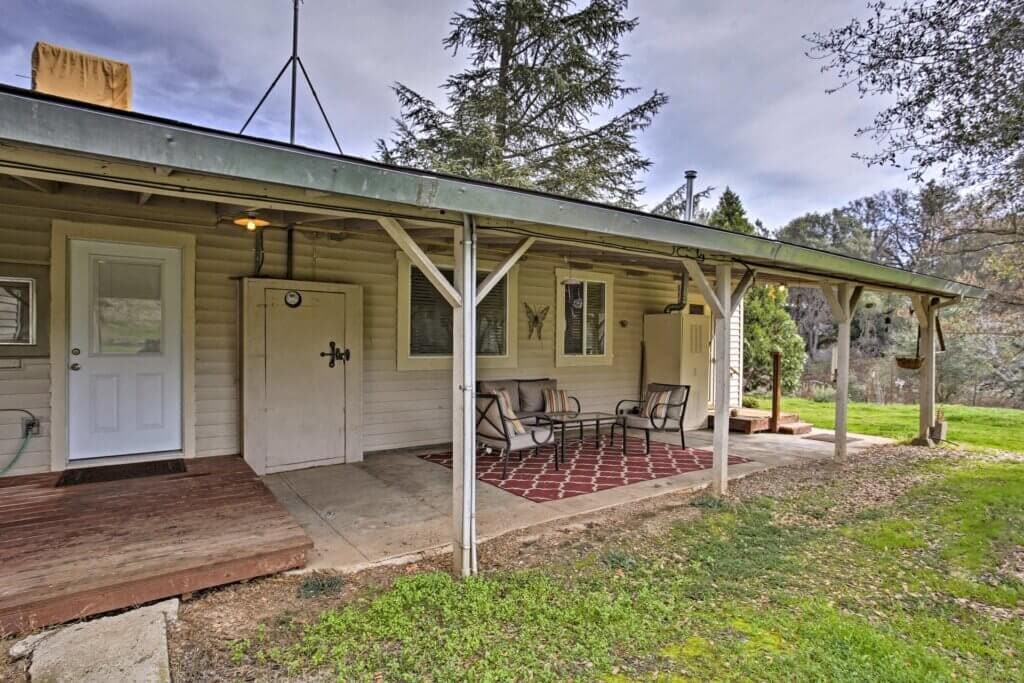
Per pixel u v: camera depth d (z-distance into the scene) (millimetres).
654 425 6746
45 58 3672
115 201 4258
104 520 3381
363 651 2383
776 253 4809
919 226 10844
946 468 6262
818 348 22359
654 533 3941
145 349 4785
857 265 5762
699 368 8836
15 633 2404
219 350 5133
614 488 5125
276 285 5227
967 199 7867
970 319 12750
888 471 6086
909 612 2918
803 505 4719
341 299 5648
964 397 14898
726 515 4379
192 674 2203
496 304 7344
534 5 12328
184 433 4957
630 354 8969
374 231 4836
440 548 3609
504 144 13234
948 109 6215
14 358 4230
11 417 4238
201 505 3680
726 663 2354
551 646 2445
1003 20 5500
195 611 2705
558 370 8047
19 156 1928
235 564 2930
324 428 5617
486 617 2680
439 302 6730
